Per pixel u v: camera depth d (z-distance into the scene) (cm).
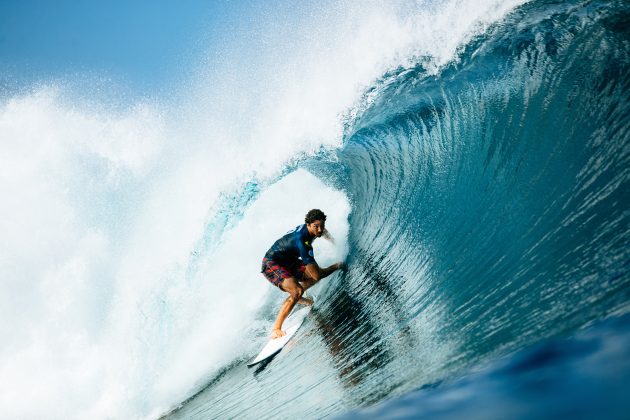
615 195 224
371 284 385
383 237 435
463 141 431
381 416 188
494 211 311
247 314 498
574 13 429
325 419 227
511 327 200
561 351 157
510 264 250
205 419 361
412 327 275
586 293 181
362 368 272
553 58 397
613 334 148
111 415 495
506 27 496
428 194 421
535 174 304
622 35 346
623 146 250
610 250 194
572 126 307
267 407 310
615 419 113
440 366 208
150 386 494
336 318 384
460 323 239
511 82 422
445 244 333
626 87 290
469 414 151
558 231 239
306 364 341
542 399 137
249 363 417
